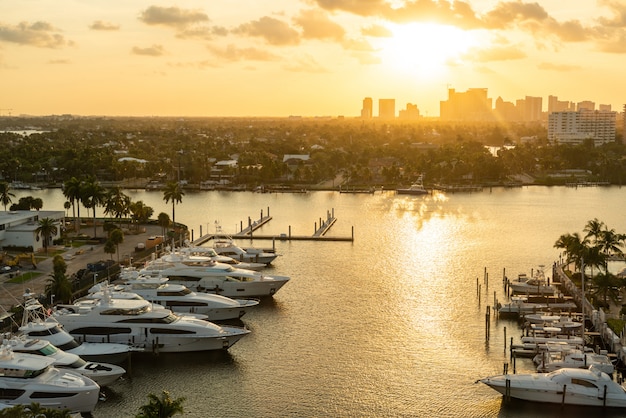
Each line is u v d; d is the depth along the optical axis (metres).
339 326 102.19
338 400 76.81
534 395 75.62
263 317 106.38
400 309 111.31
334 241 175.38
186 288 103.62
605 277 108.31
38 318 84.12
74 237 163.62
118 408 74.31
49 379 70.75
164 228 174.25
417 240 176.75
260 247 166.50
